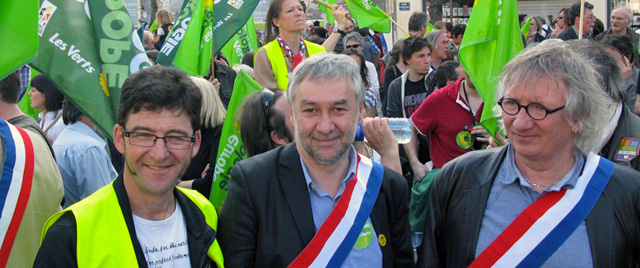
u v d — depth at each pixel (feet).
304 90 6.87
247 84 10.96
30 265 8.13
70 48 10.48
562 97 6.55
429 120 14.37
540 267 6.77
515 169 7.12
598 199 6.73
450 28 39.63
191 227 7.14
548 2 57.62
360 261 7.13
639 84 11.46
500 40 12.42
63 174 11.55
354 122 7.00
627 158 9.29
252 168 7.32
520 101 6.72
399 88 19.47
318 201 7.22
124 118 6.72
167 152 6.70
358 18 30.45
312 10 49.93
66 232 6.37
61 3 10.48
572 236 6.72
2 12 8.01
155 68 6.95
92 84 10.52
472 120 14.10
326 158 6.95
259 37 41.34
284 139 9.71
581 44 9.42
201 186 11.43
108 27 10.74
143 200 6.86
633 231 6.72
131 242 6.62
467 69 12.59
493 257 6.91
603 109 6.82
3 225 7.80
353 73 6.98
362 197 7.23
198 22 15.24
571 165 6.98
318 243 6.95
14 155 8.04
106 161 12.01
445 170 7.70
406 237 7.77
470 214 7.23
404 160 15.15
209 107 11.61
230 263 7.17
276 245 6.98
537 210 6.84
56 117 14.35
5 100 9.82
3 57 7.97
